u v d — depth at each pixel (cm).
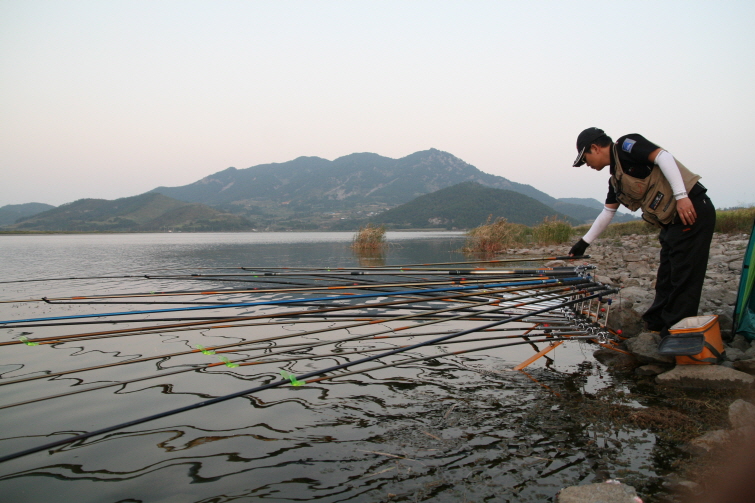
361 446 305
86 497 251
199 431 329
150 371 462
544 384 418
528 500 244
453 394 396
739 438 277
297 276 663
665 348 407
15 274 1418
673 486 249
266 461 288
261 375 448
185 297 917
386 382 427
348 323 672
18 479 270
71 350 543
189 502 246
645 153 395
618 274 1087
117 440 317
